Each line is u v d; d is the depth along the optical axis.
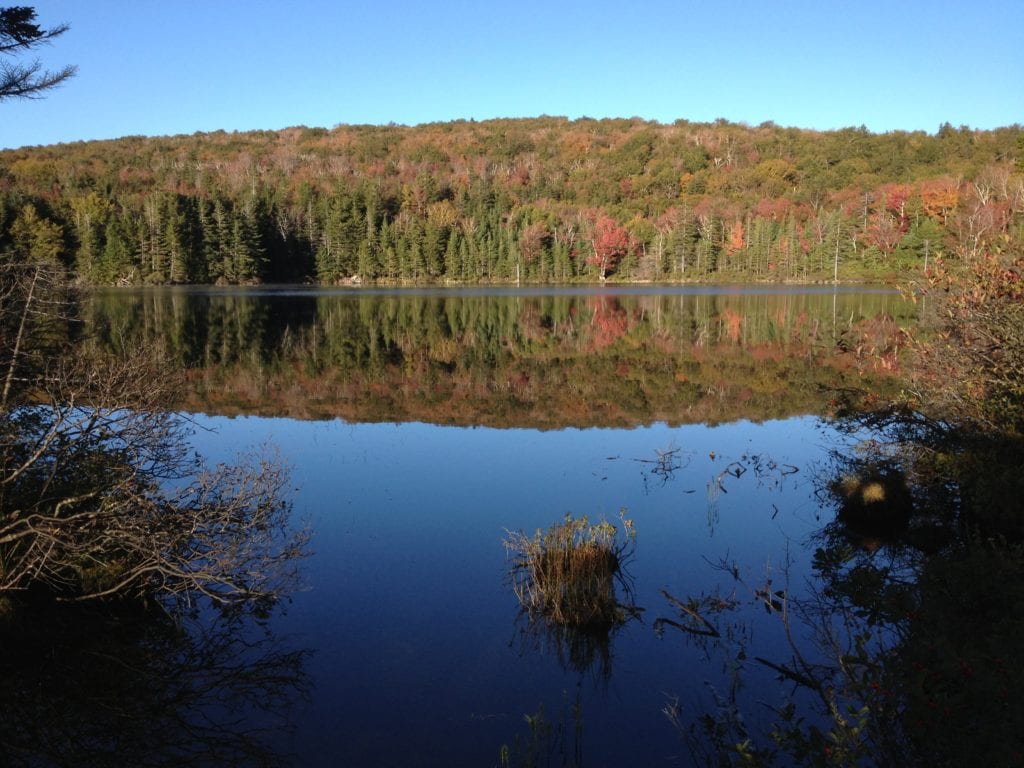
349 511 8.52
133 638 5.59
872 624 5.64
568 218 76.81
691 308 40.31
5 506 5.71
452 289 62.50
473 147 118.19
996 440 7.05
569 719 4.54
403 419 14.07
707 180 89.38
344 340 26.98
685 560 7.02
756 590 6.32
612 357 22.67
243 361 21.38
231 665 5.22
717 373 19.27
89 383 6.22
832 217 62.69
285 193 76.75
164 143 123.12
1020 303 7.29
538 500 8.91
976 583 4.62
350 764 4.16
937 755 3.29
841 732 3.24
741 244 69.56
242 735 4.43
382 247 70.75
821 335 26.91
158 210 60.00
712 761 4.07
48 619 5.65
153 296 48.91
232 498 7.21
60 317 7.07
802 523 8.02
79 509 6.04
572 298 50.38
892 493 7.83
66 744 4.42
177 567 6.00
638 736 4.34
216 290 57.03
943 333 8.18
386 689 4.91
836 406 13.95
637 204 85.25
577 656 5.30
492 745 4.30
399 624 5.81
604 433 12.79
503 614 5.97
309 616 5.95
